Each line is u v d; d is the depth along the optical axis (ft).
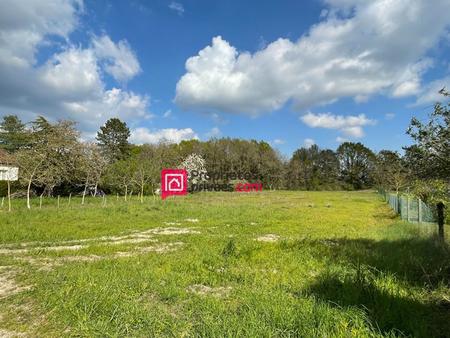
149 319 13.43
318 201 106.93
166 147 158.10
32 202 75.51
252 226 44.01
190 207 68.44
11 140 138.92
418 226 38.50
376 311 13.85
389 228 40.91
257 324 12.50
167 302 15.83
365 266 20.40
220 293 17.47
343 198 128.36
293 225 45.91
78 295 15.83
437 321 13.33
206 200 102.68
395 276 18.90
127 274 20.02
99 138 202.49
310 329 12.00
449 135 17.07
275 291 16.89
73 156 84.48
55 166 77.15
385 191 117.70
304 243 30.35
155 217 51.21
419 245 28.35
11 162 74.38
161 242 32.01
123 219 47.85
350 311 13.47
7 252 26.73
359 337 11.43
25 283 18.34
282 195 150.41
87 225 40.91
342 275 18.97
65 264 22.82
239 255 25.81
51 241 32.01
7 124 142.20
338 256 24.61
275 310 13.69
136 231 38.88
